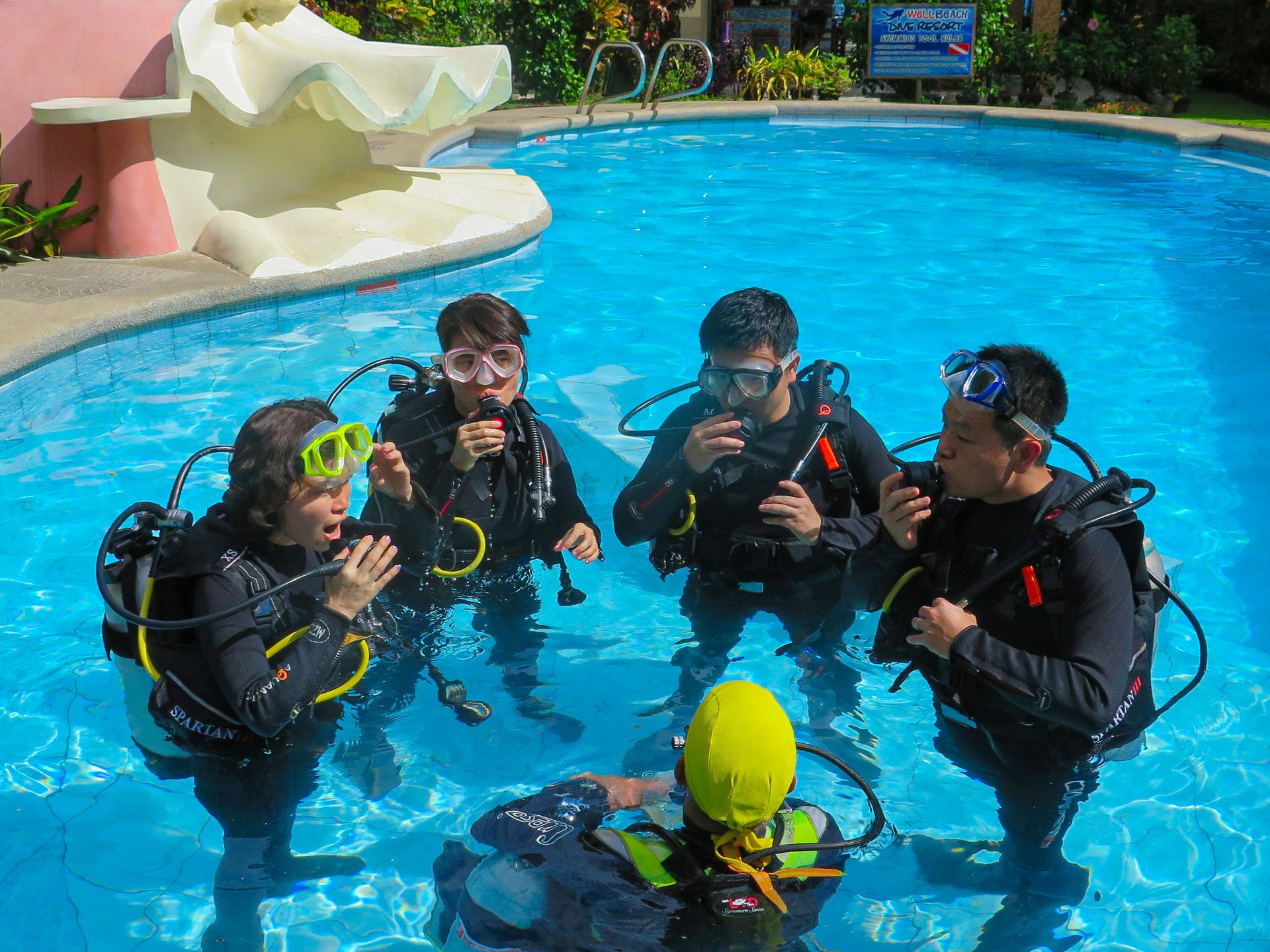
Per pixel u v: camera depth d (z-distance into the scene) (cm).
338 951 225
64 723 299
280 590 250
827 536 308
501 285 764
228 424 518
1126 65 1780
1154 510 444
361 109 726
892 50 1673
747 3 1958
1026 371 247
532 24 1582
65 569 387
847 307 713
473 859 237
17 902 237
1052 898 237
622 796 248
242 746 271
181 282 643
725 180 1152
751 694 204
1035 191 1097
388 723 295
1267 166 1197
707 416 339
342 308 699
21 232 679
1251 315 692
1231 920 231
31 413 525
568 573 356
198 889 241
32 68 700
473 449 321
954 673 267
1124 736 267
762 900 197
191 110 718
